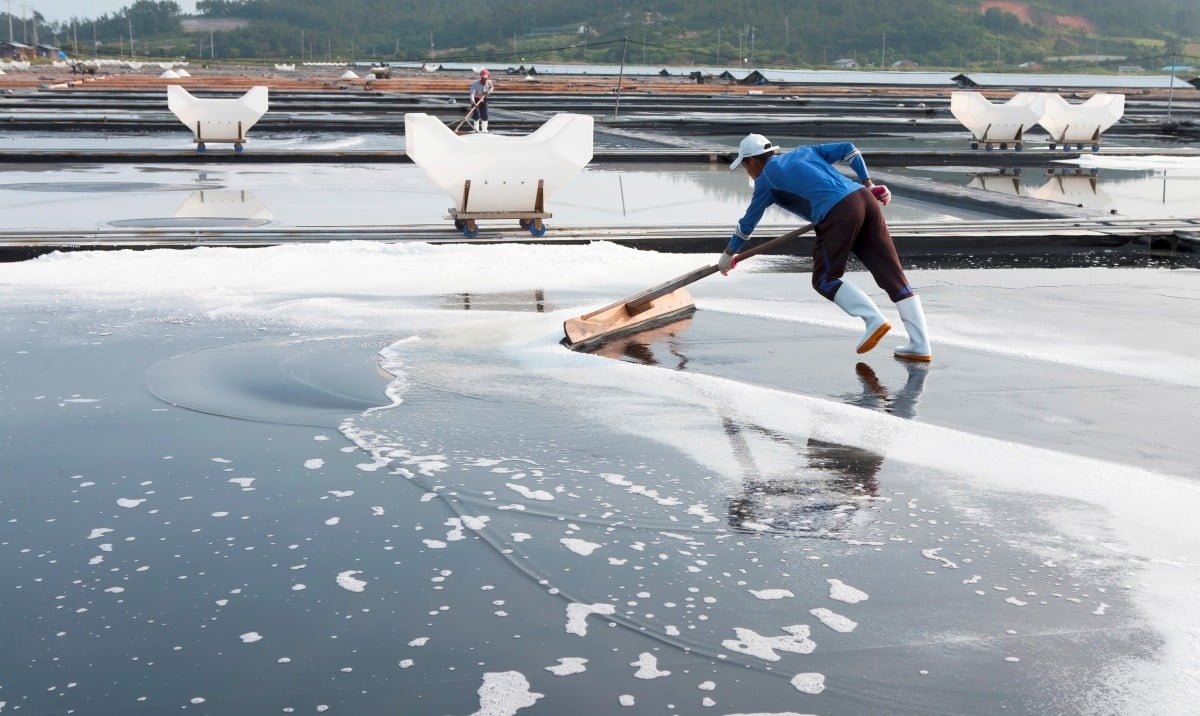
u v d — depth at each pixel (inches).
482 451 179.5
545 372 230.8
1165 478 170.2
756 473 170.2
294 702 105.6
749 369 237.8
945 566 136.6
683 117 1312.7
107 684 108.7
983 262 399.2
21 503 155.6
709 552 140.3
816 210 246.2
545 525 148.7
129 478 165.9
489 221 443.2
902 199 589.0
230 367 230.8
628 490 162.2
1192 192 637.9
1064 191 637.9
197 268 337.4
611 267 356.5
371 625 120.5
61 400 206.7
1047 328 283.4
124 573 133.3
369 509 154.0
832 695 107.3
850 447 183.8
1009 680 110.2
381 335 261.9
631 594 128.4
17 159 735.7
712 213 506.9
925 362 246.1
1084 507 157.0
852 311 245.9
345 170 706.2
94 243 365.1
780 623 121.5
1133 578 133.4
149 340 254.2
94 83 2236.7
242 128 768.9
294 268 341.4
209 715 103.5
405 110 1347.2
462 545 141.9
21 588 129.0
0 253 356.5
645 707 105.0
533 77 3120.1
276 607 124.6
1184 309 309.7
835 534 146.4
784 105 1700.3
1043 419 203.5
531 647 116.0
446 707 104.8
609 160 773.9
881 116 1492.4
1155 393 222.4
